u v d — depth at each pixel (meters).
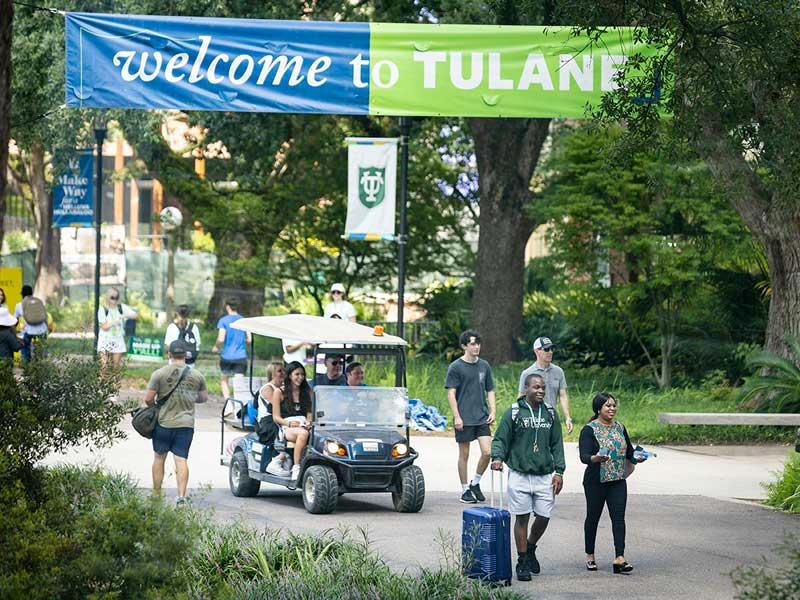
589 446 30.14
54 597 20.23
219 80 49.28
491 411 40.75
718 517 38.44
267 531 29.91
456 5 71.12
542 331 89.00
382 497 42.62
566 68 49.38
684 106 38.22
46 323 67.62
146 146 95.31
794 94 37.50
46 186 97.31
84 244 161.62
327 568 25.31
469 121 87.75
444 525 35.91
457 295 101.62
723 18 37.97
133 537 21.48
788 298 61.34
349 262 101.88
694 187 71.44
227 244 99.69
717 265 76.12
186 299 114.25
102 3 74.06
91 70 48.94
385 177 54.84
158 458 36.84
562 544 33.81
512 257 87.88
